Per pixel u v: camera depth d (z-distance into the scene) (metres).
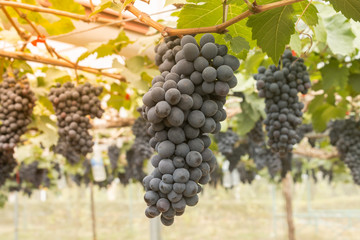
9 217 23.27
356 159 3.87
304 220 21.17
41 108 3.99
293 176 10.66
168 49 1.64
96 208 23.53
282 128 2.47
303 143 6.83
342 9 1.63
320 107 3.89
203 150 1.48
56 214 22.91
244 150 5.44
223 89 1.43
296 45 2.31
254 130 4.24
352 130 3.88
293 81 2.48
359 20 1.63
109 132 6.93
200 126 1.42
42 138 3.56
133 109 4.54
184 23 1.79
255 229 19.17
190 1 1.74
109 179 9.66
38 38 2.78
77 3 2.71
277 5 1.43
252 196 23.86
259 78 2.55
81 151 2.79
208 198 23.80
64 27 2.83
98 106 2.83
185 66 1.45
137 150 4.22
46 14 2.72
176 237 18.09
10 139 2.76
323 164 8.96
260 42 1.74
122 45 3.09
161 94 1.36
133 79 3.07
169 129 1.43
